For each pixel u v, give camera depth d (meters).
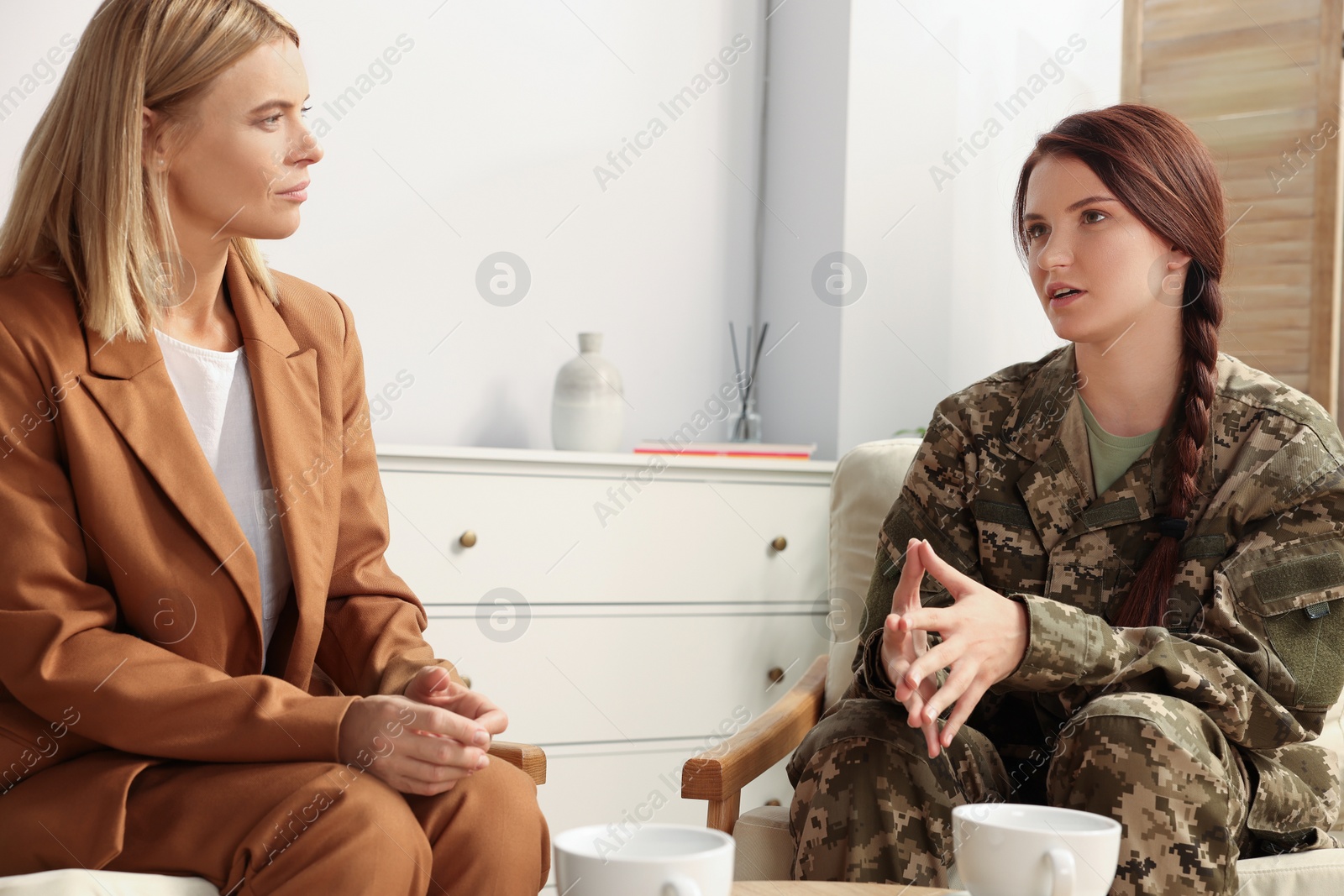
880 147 2.44
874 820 1.02
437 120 2.19
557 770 1.91
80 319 0.97
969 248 2.58
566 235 2.35
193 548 0.97
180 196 1.02
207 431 1.05
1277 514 1.06
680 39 2.50
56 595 0.90
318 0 2.05
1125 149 1.10
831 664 1.49
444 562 1.82
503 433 2.27
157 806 0.87
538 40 2.30
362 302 2.11
